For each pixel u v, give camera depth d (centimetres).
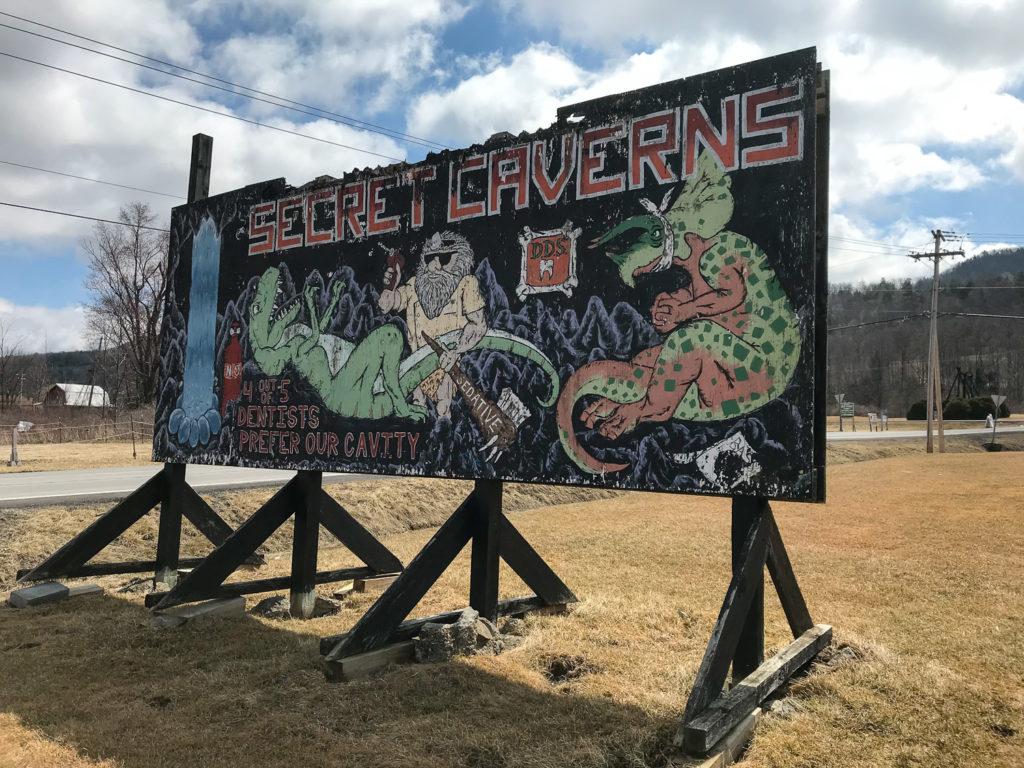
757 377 413
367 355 615
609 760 355
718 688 382
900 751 374
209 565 635
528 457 507
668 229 455
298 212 683
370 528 1177
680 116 457
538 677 479
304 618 649
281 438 671
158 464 1884
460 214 565
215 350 740
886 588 736
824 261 406
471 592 566
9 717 412
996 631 586
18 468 1752
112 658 518
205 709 424
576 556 920
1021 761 365
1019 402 8550
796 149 411
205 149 809
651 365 454
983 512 1215
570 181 505
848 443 2902
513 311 525
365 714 416
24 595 669
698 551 943
